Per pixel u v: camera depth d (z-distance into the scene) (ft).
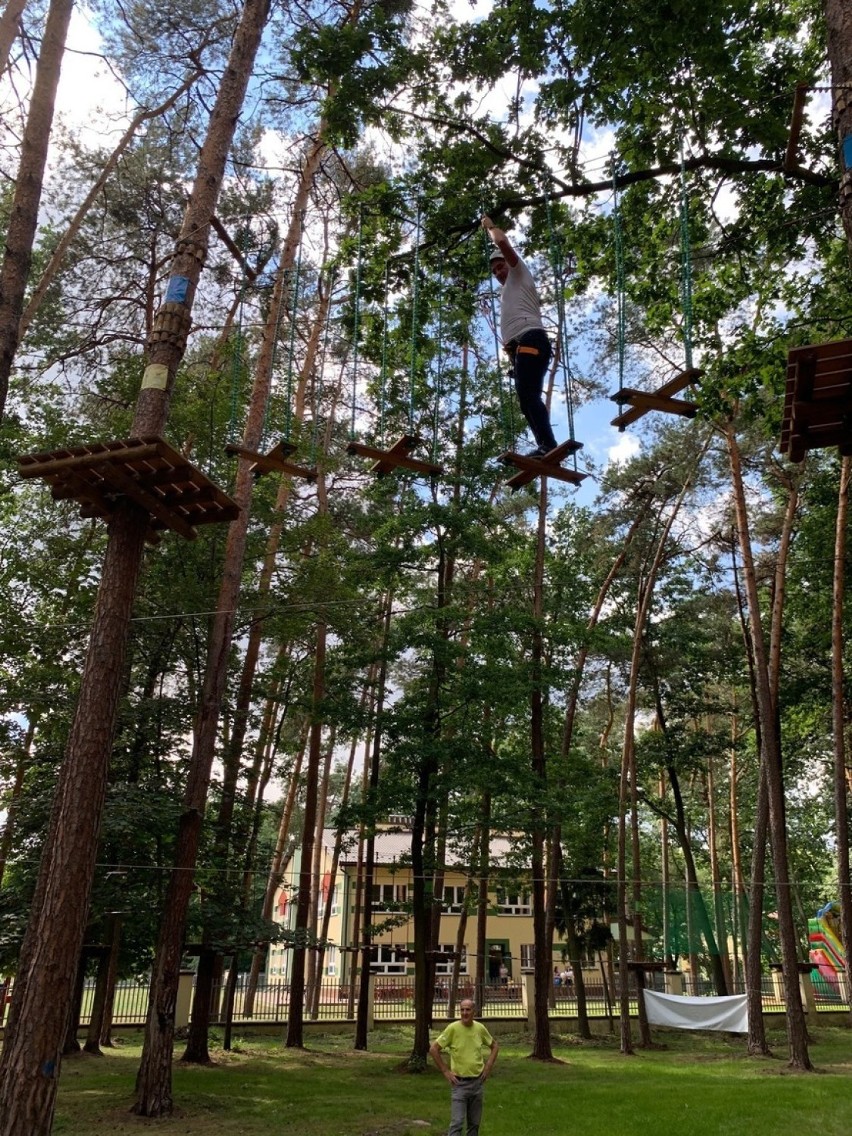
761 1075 53.47
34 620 52.75
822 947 104.32
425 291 33.45
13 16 34.09
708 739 85.76
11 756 48.80
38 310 57.41
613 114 30.71
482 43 30.17
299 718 78.02
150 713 50.75
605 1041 75.72
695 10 26.25
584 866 80.94
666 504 78.07
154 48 46.52
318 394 61.36
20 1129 18.81
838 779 57.72
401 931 120.47
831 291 35.78
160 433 26.08
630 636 82.43
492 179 31.94
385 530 57.26
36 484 55.16
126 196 59.47
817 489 66.95
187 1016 64.49
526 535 73.56
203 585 53.98
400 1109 39.14
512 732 79.46
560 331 21.31
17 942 41.09
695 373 18.98
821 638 74.84
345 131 32.55
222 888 50.42
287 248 55.57
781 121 28.78
